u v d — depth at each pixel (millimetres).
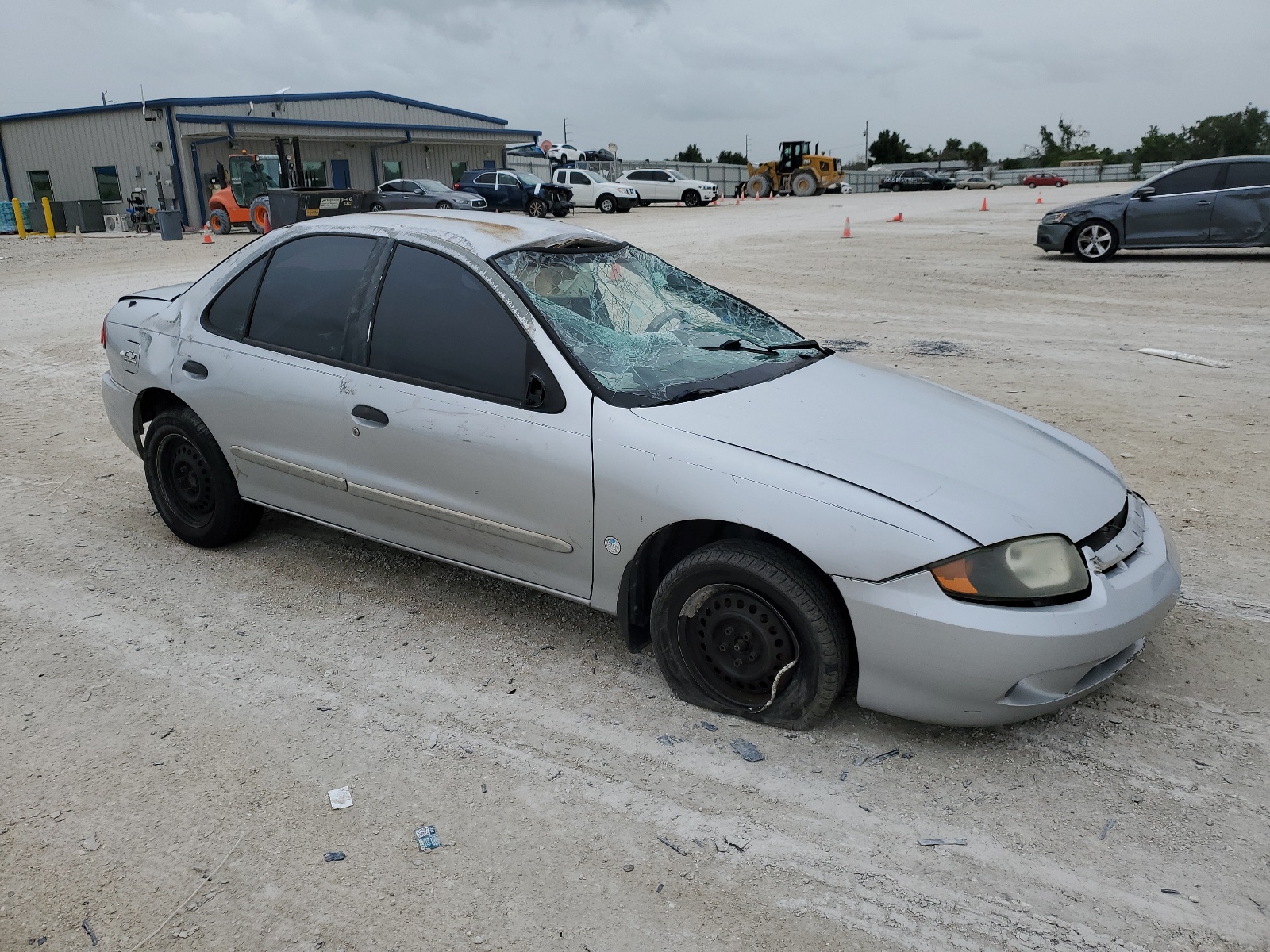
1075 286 13320
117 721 3189
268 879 2496
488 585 4242
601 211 35906
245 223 29062
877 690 2904
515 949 2271
